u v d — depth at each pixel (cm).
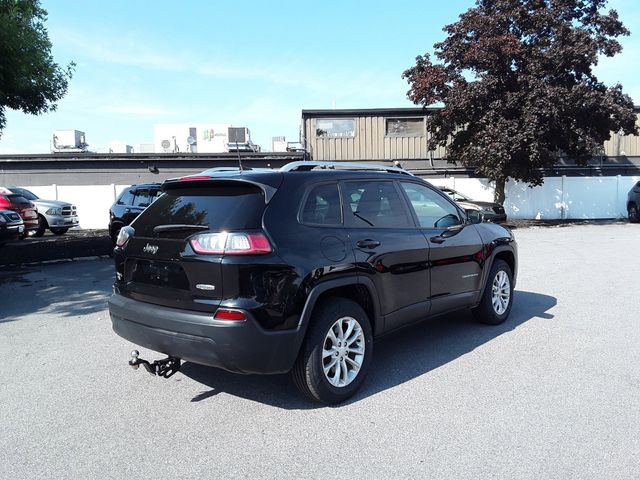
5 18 972
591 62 1762
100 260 1210
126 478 307
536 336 567
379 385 441
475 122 1902
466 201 1736
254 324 352
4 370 488
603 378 444
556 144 1878
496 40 1773
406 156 2409
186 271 371
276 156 2322
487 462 316
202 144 3186
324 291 392
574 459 317
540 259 1113
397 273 457
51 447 344
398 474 305
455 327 610
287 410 396
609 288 807
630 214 2048
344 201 434
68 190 2102
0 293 844
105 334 603
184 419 383
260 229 366
